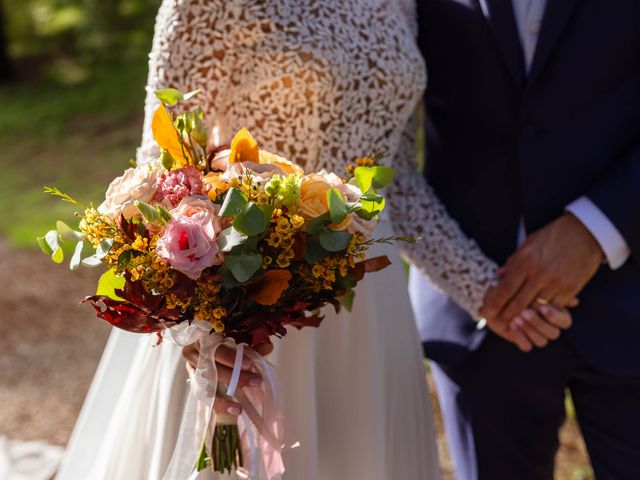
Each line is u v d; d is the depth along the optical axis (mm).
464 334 2633
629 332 2441
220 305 1805
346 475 2303
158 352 2188
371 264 1875
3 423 4016
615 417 2535
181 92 2090
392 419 2371
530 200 2451
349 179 1982
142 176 1818
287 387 2197
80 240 1788
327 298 1883
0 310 5227
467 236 2562
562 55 2357
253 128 2125
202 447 1916
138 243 1713
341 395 2285
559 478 3398
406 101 2309
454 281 2492
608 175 2367
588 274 2363
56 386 4371
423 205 2516
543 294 2379
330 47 2107
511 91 2430
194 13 2068
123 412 2207
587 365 2514
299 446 2203
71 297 5438
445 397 2705
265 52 2078
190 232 1689
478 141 2516
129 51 11320
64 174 7816
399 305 2367
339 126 2174
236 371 1901
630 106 2379
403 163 2525
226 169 1861
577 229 2354
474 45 2428
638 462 2518
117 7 11555
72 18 12484
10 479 3438
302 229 1771
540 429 2631
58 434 3914
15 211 6992
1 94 10445
